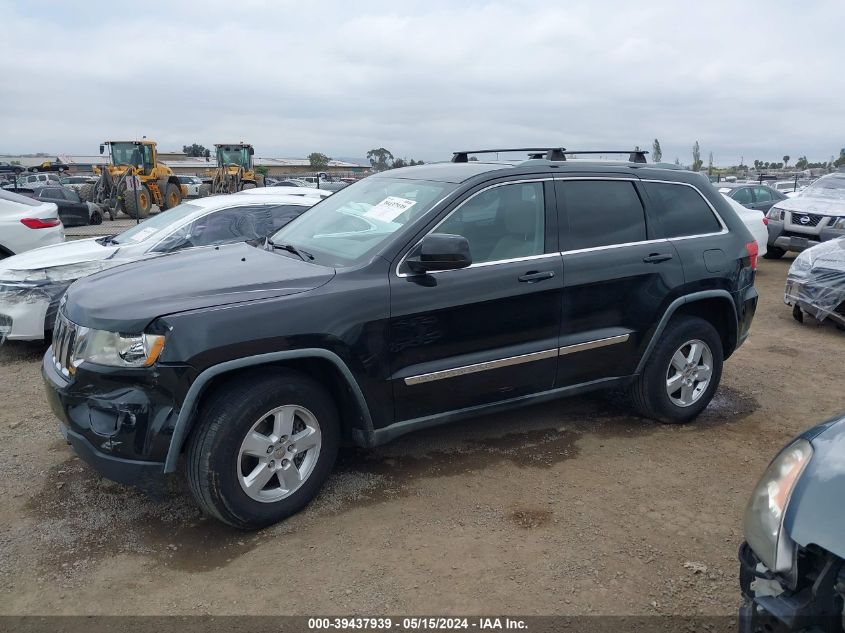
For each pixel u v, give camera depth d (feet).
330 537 11.34
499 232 13.52
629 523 11.82
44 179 137.39
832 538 6.38
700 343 15.98
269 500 11.49
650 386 15.48
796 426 16.29
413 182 14.37
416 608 9.62
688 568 10.54
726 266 16.03
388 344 12.15
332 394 12.60
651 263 14.90
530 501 12.53
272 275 12.01
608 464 14.08
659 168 15.98
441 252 11.76
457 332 12.80
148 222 24.09
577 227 14.34
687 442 15.26
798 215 39.73
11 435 15.51
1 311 20.44
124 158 91.04
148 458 10.57
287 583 10.17
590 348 14.34
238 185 102.94
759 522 7.14
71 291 12.49
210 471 10.78
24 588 10.07
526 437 15.43
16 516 12.05
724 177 136.56
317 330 11.39
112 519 11.98
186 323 10.55
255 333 10.90
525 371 13.70
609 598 9.84
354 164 331.77
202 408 11.03
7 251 28.99
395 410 12.50
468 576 10.32
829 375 20.25
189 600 9.80
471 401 13.32
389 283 12.17
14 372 20.25
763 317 27.89
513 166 14.05
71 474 13.61
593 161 15.33
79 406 11.00
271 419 11.49
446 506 12.33
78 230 67.56
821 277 24.85
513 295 13.23
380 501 12.51
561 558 10.77
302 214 16.46
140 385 10.53
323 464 12.10
